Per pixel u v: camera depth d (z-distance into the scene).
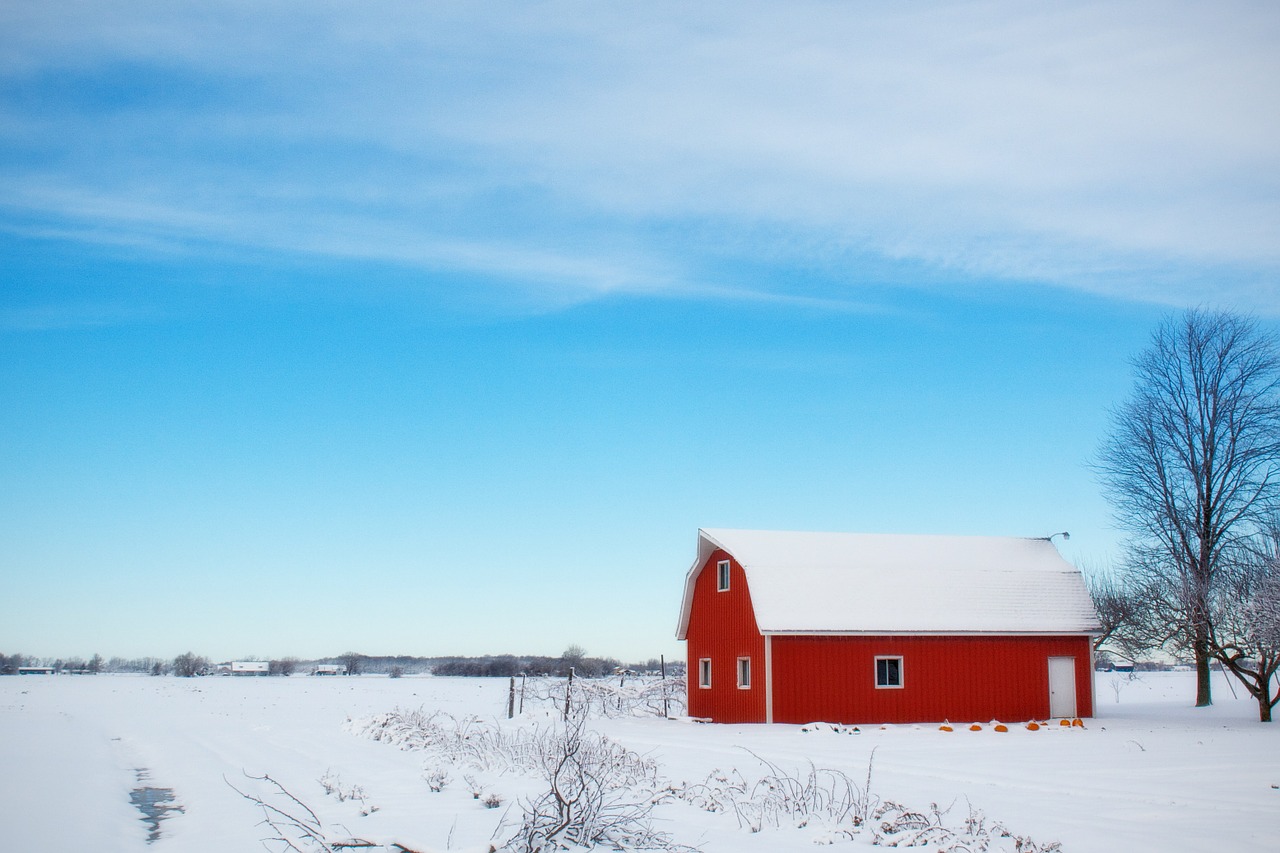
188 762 21.91
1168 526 40.19
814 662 32.97
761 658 33.12
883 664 33.59
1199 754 22.20
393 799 15.75
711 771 19.39
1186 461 40.25
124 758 23.08
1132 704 45.34
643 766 18.56
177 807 15.88
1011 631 34.75
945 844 11.45
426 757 21.91
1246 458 38.66
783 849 11.63
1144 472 41.22
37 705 47.91
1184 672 89.94
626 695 40.16
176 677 124.31
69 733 29.97
